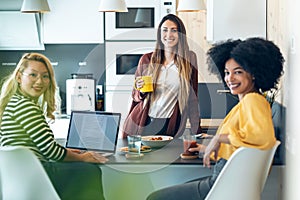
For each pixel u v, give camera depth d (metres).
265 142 2.88
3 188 3.11
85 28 5.86
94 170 3.17
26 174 3.04
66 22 5.86
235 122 3.00
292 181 3.13
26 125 3.05
